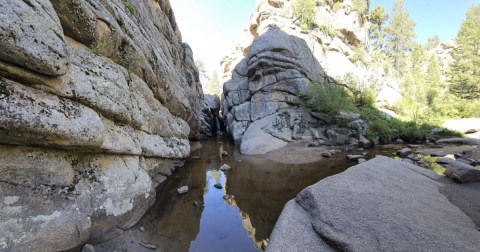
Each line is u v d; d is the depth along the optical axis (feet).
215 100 192.75
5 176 18.80
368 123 94.22
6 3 17.20
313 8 142.82
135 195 29.14
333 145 80.38
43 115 19.40
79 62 26.68
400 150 66.39
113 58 36.09
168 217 30.96
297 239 18.57
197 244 25.94
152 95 46.98
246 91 119.44
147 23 57.36
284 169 56.08
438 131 96.48
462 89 164.14
